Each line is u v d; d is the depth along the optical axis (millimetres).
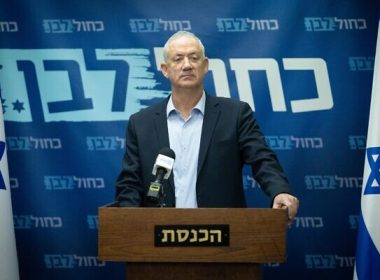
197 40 4277
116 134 5648
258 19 5637
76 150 5656
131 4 5668
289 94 5621
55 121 5656
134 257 3195
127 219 3207
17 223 5656
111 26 5668
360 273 5098
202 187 4070
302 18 5637
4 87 5648
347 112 5629
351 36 5629
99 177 5664
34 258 5656
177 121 4340
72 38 5664
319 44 5629
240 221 3193
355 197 5633
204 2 5664
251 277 3217
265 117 5625
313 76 5625
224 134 4168
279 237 3176
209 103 4305
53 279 5660
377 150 5105
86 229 5664
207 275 3230
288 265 5645
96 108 5648
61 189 5664
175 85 4238
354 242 5629
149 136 4227
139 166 4211
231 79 5637
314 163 5637
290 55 5625
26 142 5660
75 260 5664
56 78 5656
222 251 3188
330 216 5633
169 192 4047
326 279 5633
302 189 5641
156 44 5664
